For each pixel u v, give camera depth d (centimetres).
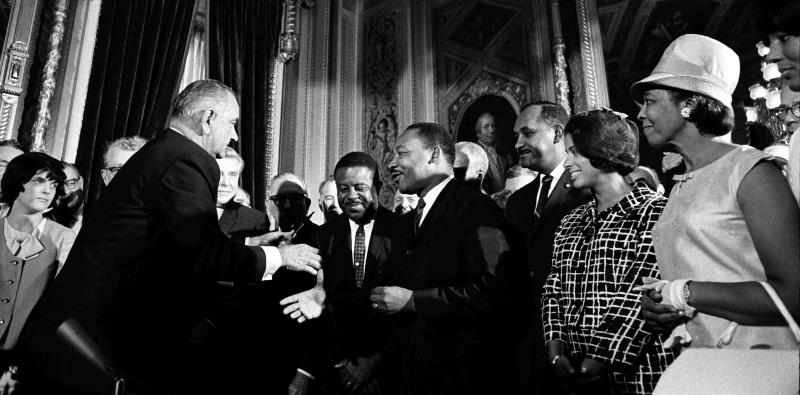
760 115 611
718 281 149
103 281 197
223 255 211
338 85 891
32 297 276
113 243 201
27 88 550
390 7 921
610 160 194
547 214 250
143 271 203
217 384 255
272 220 405
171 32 666
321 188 448
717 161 160
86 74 598
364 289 263
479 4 835
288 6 812
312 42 890
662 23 924
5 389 199
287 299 261
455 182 256
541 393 223
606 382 171
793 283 129
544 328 199
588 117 198
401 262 255
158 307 207
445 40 863
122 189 209
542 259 242
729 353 126
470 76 822
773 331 147
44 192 291
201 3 763
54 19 573
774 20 130
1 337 264
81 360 183
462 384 218
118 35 620
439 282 234
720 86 166
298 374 276
